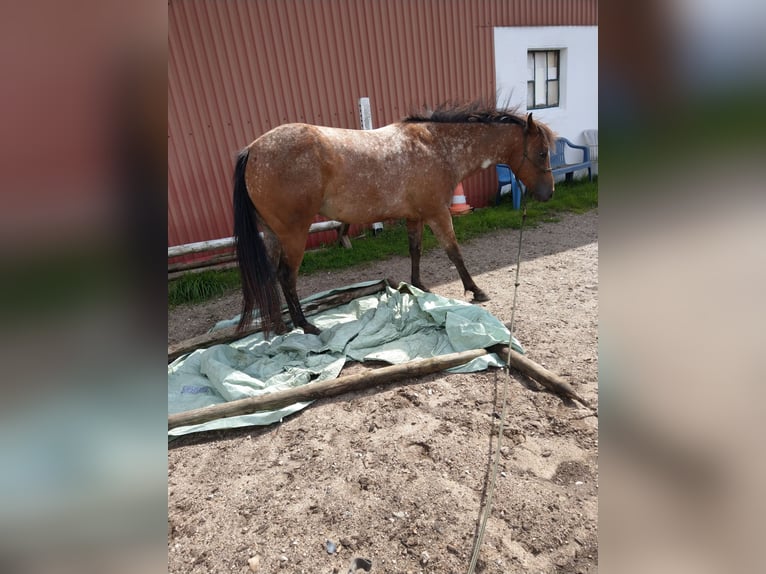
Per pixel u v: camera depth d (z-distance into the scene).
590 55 7.22
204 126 4.67
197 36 4.46
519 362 2.54
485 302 3.57
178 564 1.62
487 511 1.66
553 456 1.99
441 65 5.87
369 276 4.39
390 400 2.41
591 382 2.47
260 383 2.58
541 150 3.46
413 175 3.12
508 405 2.32
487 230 5.57
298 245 2.96
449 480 1.89
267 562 1.61
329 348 2.90
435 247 5.11
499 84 6.41
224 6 4.49
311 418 2.33
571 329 3.07
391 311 3.29
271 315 2.90
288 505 1.83
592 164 6.97
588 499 1.77
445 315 3.04
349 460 2.04
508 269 4.29
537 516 1.70
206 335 3.10
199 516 1.81
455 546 1.61
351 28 5.16
